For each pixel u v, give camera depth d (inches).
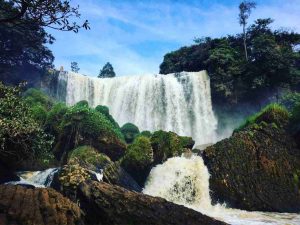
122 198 386.6
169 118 1616.6
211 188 668.7
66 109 919.7
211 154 717.3
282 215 548.1
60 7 350.3
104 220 375.2
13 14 363.9
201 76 1740.9
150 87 1644.9
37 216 331.0
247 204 609.3
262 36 1712.6
